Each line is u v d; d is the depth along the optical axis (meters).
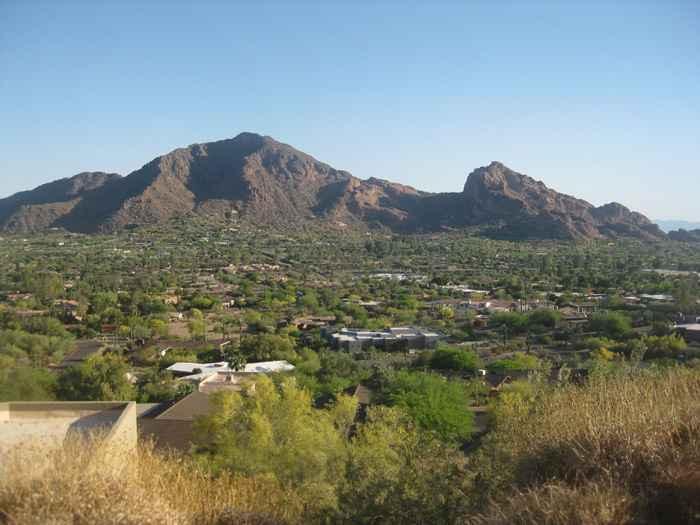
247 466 9.41
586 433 5.02
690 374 6.62
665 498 4.04
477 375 27.03
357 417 17.36
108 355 31.44
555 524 3.92
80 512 3.82
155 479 4.82
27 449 4.29
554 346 39.56
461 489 5.50
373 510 5.53
